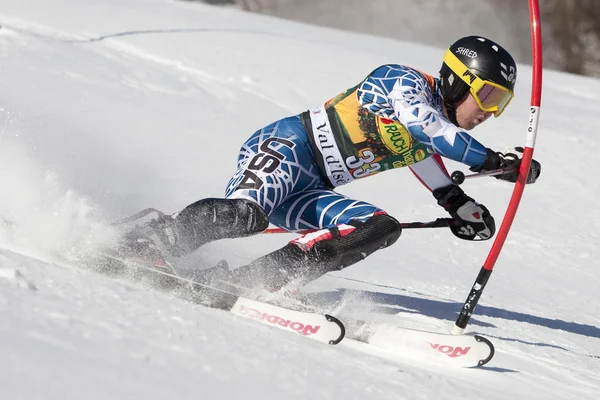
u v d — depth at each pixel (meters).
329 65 32.75
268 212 10.95
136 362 5.90
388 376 7.76
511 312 13.86
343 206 11.14
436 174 11.98
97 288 7.70
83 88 23.72
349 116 11.27
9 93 21.09
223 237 10.55
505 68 10.72
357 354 8.52
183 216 10.29
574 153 27.36
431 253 17.50
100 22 33.09
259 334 7.92
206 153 20.86
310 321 9.12
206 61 29.97
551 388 9.42
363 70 32.84
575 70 92.38
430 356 9.51
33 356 5.40
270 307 9.34
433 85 11.16
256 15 48.62
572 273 18.42
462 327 10.25
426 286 14.55
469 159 10.23
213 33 35.16
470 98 10.93
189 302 8.98
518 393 8.70
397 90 10.72
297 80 29.64
